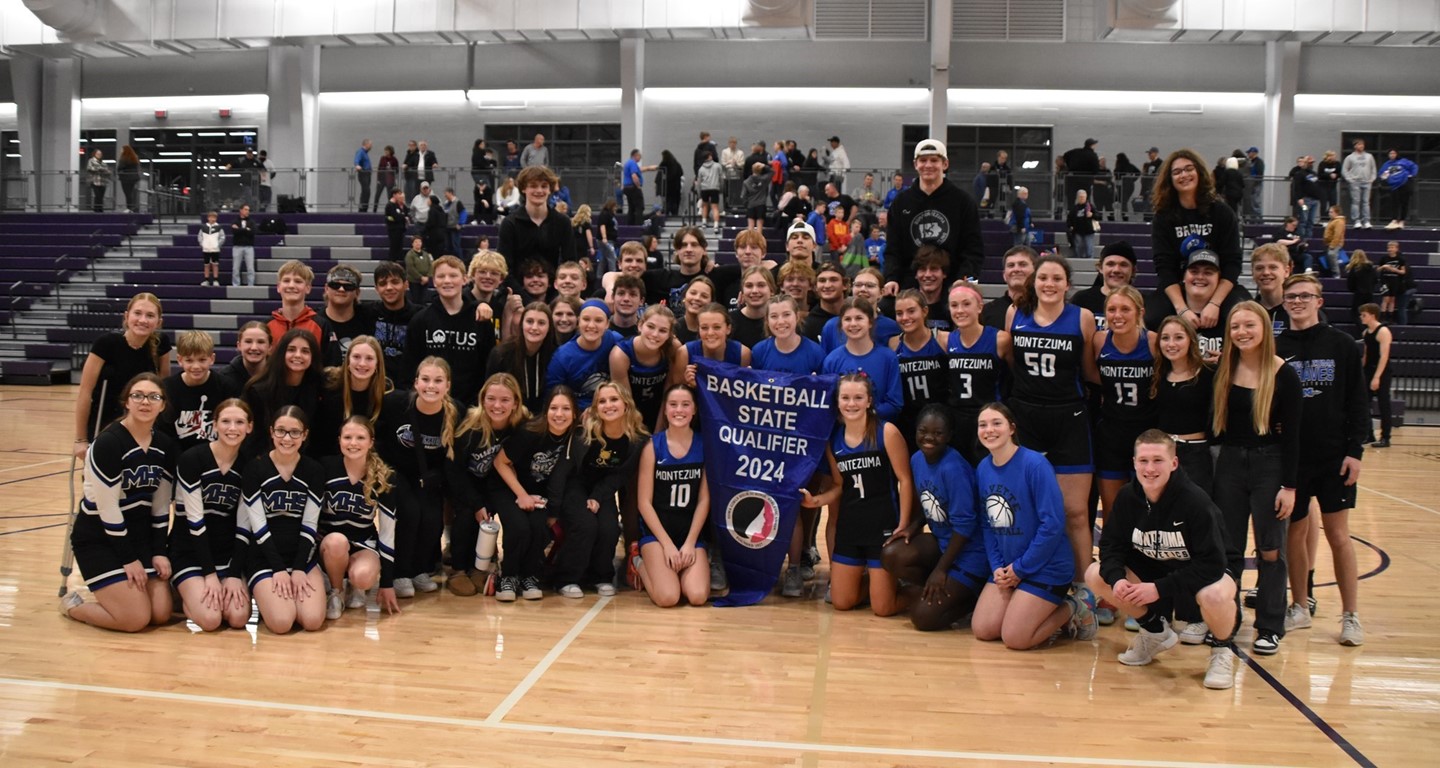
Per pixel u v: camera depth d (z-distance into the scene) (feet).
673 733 12.96
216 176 72.08
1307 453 16.97
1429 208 63.31
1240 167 64.69
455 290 20.63
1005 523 16.88
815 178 63.46
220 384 18.70
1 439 39.55
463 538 19.53
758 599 19.07
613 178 67.77
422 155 70.44
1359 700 14.49
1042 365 17.52
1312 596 19.33
